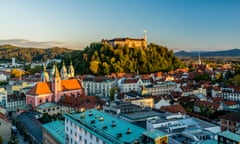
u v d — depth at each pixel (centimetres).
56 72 19038
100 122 8325
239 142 5950
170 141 7300
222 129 13050
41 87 18762
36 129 13212
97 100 17588
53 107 17400
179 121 8756
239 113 12938
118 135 7050
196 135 7406
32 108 17662
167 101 16788
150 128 8294
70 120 9150
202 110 15762
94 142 7625
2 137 12512
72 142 9162
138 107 11125
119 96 19075
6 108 18862
